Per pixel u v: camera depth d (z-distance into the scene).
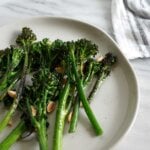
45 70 0.45
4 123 0.42
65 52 0.47
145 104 0.45
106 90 0.46
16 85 0.45
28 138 0.41
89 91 0.46
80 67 0.46
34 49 0.48
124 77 0.47
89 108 0.42
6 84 0.44
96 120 0.42
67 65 0.46
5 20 0.55
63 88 0.44
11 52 0.47
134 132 0.43
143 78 0.48
